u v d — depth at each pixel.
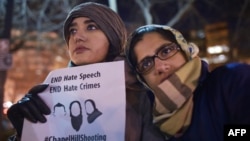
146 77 1.61
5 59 8.35
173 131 1.55
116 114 1.63
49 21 13.36
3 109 8.38
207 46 17.88
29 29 13.55
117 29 1.79
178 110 1.53
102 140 1.62
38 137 1.71
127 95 1.71
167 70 1.57
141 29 1.66
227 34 16.97
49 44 16.67
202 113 1.52
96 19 1.74
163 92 1.53
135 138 1.64
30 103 1.73
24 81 20.69
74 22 1.78
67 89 1.73
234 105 1.47
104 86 1.67
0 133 8.17
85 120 1.67
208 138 1.49
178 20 12.09
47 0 12.65
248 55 16.53
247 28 13.80
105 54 1.77
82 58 1.75
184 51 1.56
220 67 1.60
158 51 1.58
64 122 1.70
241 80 1.48
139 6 11.96
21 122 1.78
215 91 1.52
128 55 1.69
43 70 20.12
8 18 9.23
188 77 1.54
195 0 12.10
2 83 8.41
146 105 1.69
